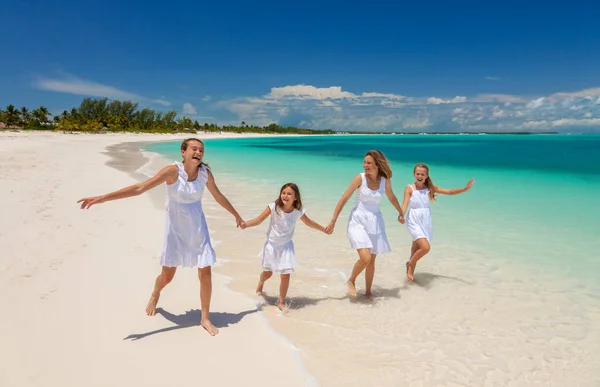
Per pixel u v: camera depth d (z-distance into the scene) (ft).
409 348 11.64
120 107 343.05
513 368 10.80
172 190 11.64
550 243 21.99
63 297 13.60
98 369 9.79
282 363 10.60
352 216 15.64
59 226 22.13
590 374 10.58
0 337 10.82
